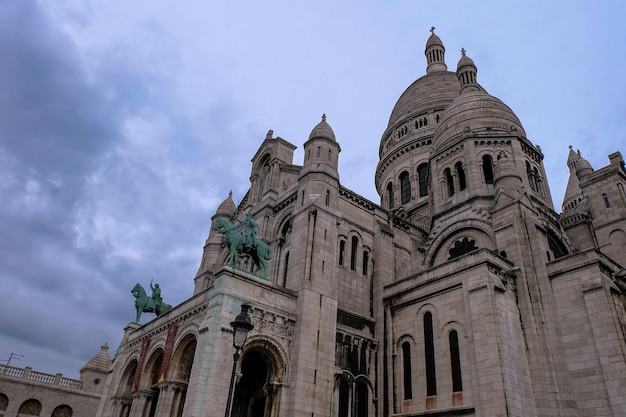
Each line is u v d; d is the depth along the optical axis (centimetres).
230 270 3000
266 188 4803
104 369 6644
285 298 3198
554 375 2766
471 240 3894
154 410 3516
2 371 5753
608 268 2959
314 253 3406
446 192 4494
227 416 1828
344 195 4006
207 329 2770
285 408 2880
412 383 3178
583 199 5131
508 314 2905
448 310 3122
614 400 2519
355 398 3247
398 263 4088
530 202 3622
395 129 7056
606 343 2656
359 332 3494
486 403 2612
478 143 4397
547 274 3070
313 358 3053
